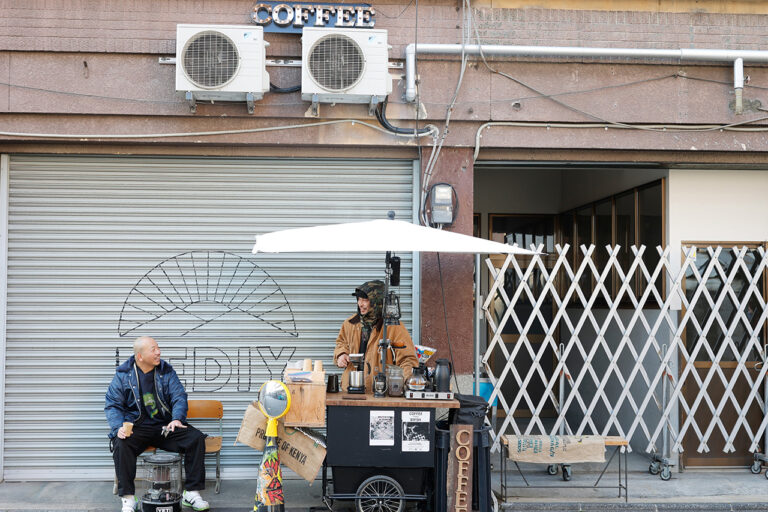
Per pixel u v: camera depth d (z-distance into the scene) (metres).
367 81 6.18
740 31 6.75
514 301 6.68
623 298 7.96
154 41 6.38
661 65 6.66
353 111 6.50
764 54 6.58
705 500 6.10
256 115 6.39
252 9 6.42
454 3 6.58
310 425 5.33
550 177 9.84
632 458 7.38
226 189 6.70
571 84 6.61
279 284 6.72
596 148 6.66
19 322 6.54
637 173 7.60
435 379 5.57
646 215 7.46
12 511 5.71
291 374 5.39
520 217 9.79
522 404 9.45
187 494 5.78
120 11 6.36
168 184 6.66
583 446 5.98
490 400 6.61
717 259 6.88
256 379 6.67
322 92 6.16
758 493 6.32
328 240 5.21
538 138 6.61
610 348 8.16
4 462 6.49
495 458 7.38
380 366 5.93
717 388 7.10
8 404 6.50
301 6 6.40
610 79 6.64
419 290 6.65
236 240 6.70
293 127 6.46
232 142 6.45
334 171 6.76
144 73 6.37
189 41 6.07
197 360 6.63
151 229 6.64
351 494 5.40
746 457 7.09
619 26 6.68
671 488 6.42
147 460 5.67
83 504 5.89
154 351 5.86
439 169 6.59
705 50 6.54
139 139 6.40
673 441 6.82
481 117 6.55
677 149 6.69
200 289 6.66
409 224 5.58
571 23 6.65
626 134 6.66
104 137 6.38
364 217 6.76
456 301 6.55
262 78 6.13
